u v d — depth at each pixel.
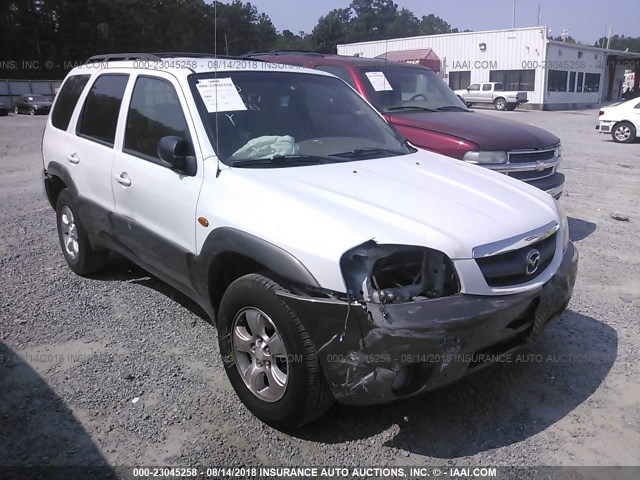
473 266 2.92
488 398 3.52
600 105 48.62
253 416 3.32
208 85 3.94
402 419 3.31
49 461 2.92
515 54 40.62
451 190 3.53
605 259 6.16
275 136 3.90
